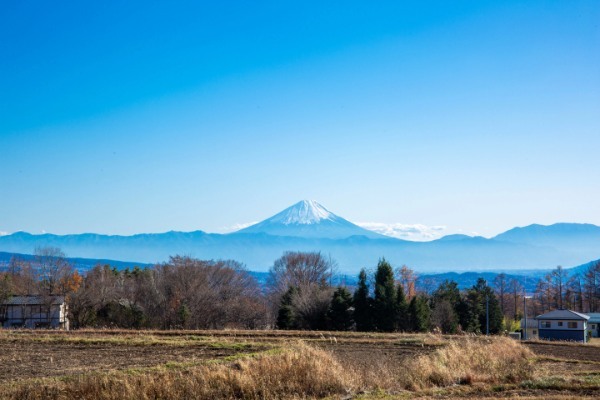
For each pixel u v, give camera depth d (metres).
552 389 18.75
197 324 57.91
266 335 34.81
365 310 58.12
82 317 59.22
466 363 22.30
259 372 18.34
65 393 16.58
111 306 59.66
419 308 58.19
